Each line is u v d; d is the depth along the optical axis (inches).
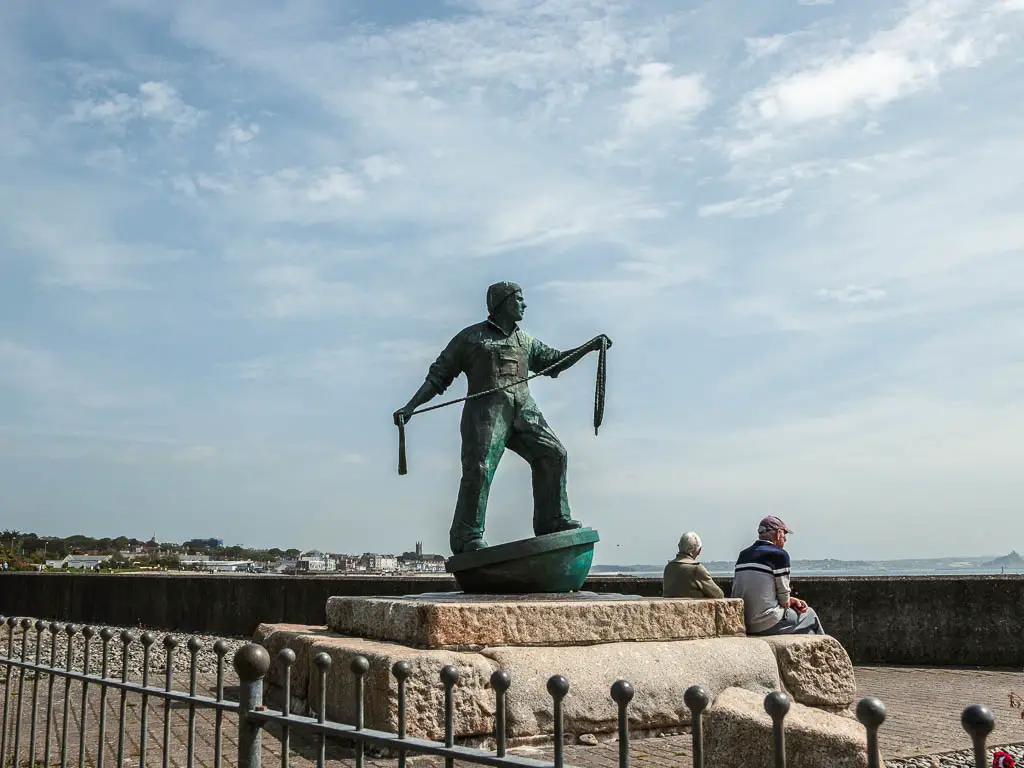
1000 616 431.5
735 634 308.7
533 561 322.0
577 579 333.7
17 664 197.8
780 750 96.7
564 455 355.9
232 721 286.0
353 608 321.4
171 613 684.7
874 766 92.0
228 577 653.3
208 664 472.7
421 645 269.3
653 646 284.0
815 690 298.7
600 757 241.3
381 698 243.8
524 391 357.4
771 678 291.1
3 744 200.4
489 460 343.9
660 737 268.5
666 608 297.7
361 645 277.7
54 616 778.8
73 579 769.6
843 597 454.9
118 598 727.7
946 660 436.5
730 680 283.6
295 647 308.7
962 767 219.9
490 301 359.6
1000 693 343.3
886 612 447.5
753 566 326.0
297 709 295.0
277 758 230.7
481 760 113.9
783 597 323.9
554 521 351.6
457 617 270.1
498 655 263.0
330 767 222.4
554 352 371.9
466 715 246.2
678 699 273.3
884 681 381.7
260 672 146.3
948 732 260.1
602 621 287.0
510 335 358.6
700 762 99.3
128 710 304.0
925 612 442.3
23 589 817.5
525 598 313.1
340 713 265.4
